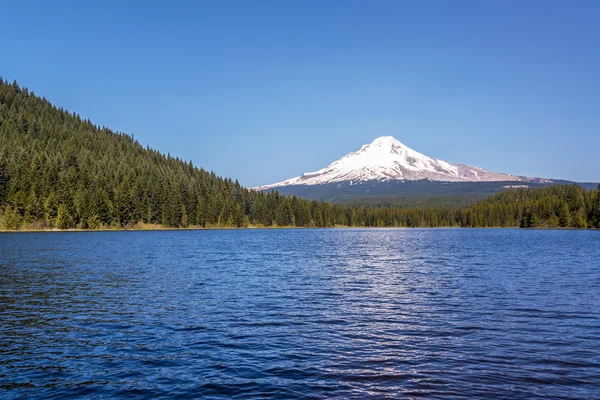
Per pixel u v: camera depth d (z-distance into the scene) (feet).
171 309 90.27
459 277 141.08
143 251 241.76
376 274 149.48
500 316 83.82
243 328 75.15
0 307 91.30
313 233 596.70
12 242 306.55
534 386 49.75
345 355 60.70
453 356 59.98
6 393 48.34
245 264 181.16
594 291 112.37
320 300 101.04
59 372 54.54
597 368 55.16
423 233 609.42
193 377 52.90
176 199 622.13
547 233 560.20
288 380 51.90
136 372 54.49
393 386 50.01
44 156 592.60
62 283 123.44
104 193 548.31
